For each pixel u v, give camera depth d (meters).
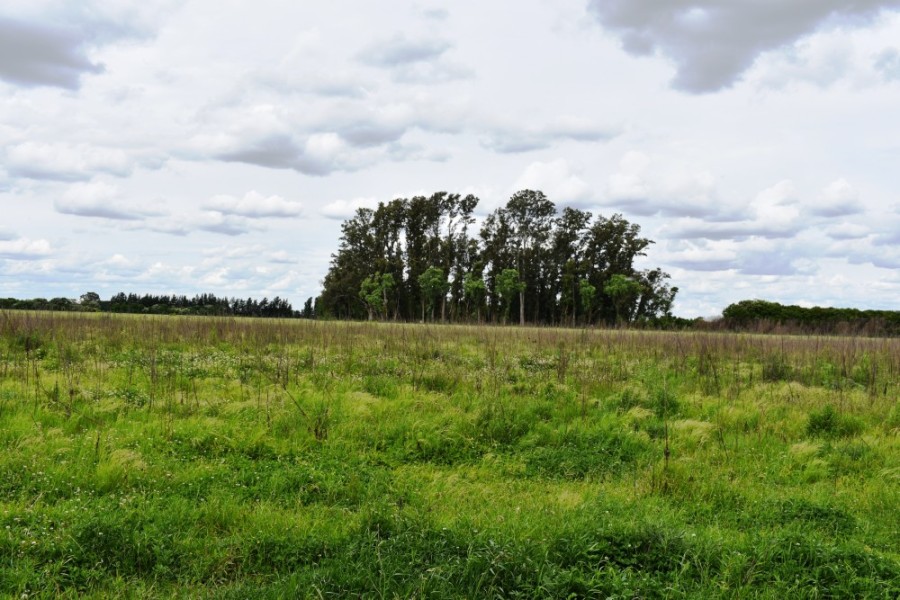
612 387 11.85
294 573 4.50
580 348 17.52
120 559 4.68
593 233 71.06
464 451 8.20
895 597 4.36
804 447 8.45
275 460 7.34
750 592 4.43
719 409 10.55
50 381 10.47
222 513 5.54
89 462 6.55
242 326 19.94
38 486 5.90
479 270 68.69
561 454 8.11
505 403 10.04
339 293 67.69
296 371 12.26
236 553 4.91
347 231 70.06
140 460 6.62
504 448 8.45
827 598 4.40
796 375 14.50
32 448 6.77
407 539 4.91
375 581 4.31
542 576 4.37
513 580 4.38
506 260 71.25
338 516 5.71
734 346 18.16
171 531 5.16
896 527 5.98
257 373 12.04
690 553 4.86
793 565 4.76
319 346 16.34
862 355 16.42
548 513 5.79
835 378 14.09
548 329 22.84
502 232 72.56
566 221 71.81
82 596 4.23
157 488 6.13
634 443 8.49
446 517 5.66
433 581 4.29
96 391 9.76
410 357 14.73
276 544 4.99
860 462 8.05
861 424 9.72
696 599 4.27
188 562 4.73
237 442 7.69
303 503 6.13
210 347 15.88
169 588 4.42
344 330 19.41
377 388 11.23
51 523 5.11
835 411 10.06
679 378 13.34
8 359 12.54
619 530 5.13
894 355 16.28
